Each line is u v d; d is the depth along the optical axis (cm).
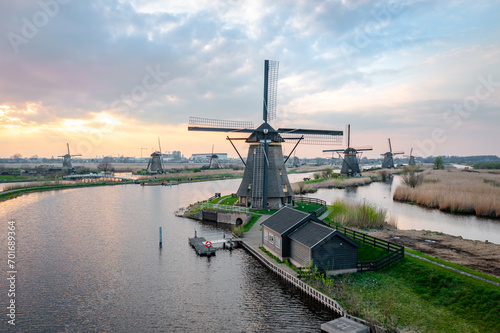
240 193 4462
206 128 4375
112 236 3416
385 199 5947
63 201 5869
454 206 4684
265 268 2478
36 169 12644
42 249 2927
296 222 2514
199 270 2431
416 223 3934
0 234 3447
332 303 1747
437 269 1988
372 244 2584
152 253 2842
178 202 5862
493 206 4341
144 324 1652
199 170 14262
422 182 6825
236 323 1661
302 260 2247
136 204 5603
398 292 1856
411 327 1498
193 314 1756
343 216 3591
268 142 4297
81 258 2688
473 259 2392
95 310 1797
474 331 1422
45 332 1570
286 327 1616
